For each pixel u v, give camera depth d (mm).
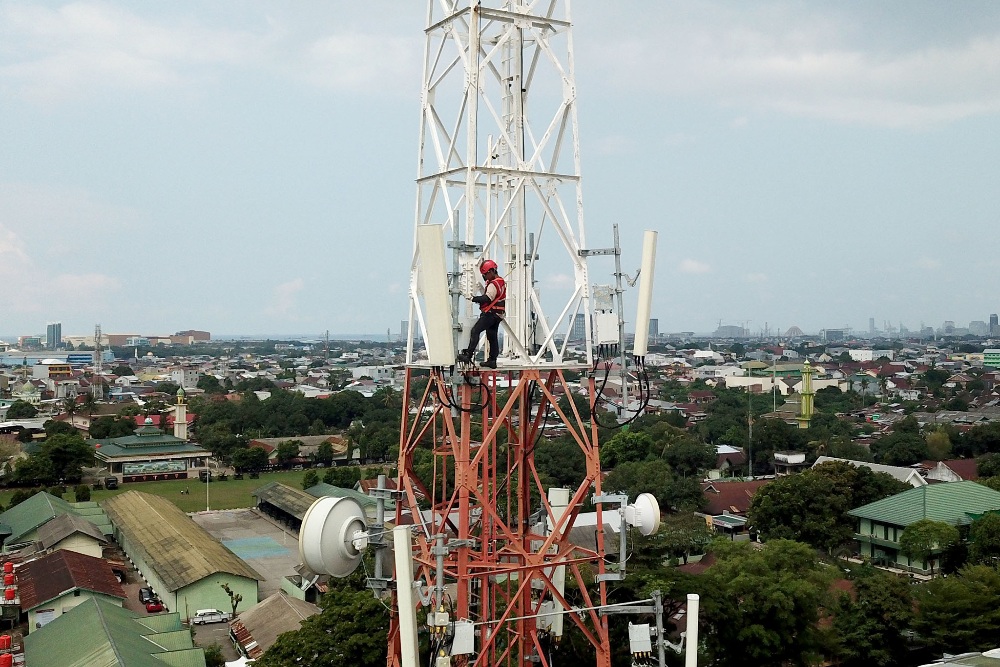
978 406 172875
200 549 66500
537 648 24406
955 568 58844
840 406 171625
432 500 25141
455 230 21922
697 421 145375
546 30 25016
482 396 23031
